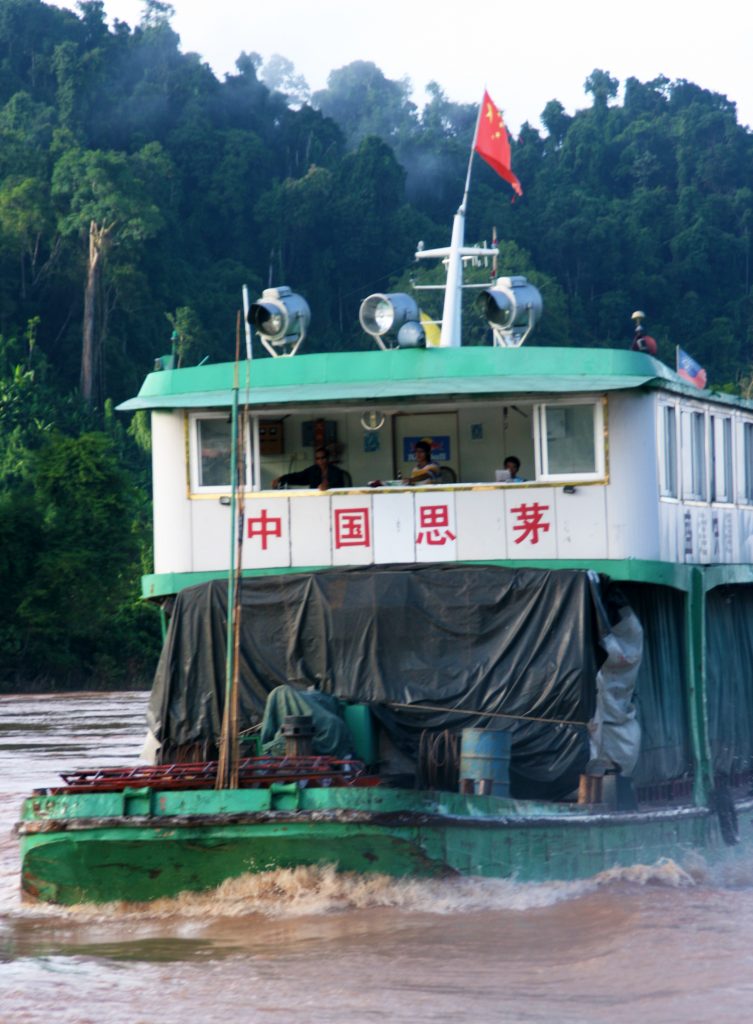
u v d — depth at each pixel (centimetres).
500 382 2883
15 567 12900
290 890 2533
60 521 13012
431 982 2188
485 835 2577
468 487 2934
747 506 3612
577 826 2705
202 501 3048
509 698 2783
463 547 2928
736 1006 2080
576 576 2778
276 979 2209
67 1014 2058
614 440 2903
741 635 3691
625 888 2755
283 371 3059
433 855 2511
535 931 2447
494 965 2273
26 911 2645
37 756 6041
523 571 2816
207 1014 2050
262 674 2903
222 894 2562
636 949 2353
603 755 2850
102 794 2545
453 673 2816
